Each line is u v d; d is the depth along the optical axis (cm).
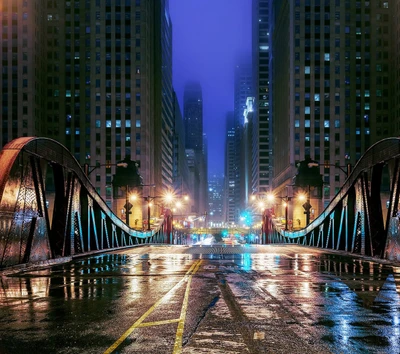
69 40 12325
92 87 11731
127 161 7488
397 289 1375
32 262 2031
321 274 1822
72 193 2612
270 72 16762
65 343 737
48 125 12206
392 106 11819
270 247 4978
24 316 957
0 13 11469
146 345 724
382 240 2448
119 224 4059
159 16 14312
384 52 11950
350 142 11556
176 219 13525
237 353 682
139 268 2105
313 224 4428
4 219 1762
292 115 11444
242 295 1248
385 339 766
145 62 11788
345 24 11806
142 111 11612
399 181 2158
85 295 1252
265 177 17288
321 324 880
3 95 11381
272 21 16088
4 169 1795
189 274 1825
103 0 11919
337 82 11612
